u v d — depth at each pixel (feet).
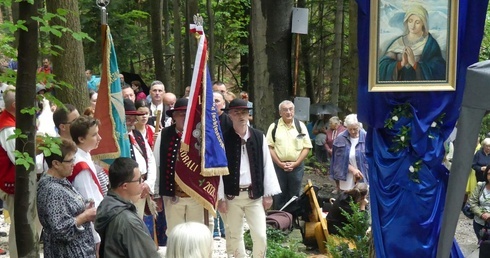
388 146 23.40
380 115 23.24
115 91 23.18
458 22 22.66
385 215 23.32
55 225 16.44
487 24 63.62
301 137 35.01
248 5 81.15
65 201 16.65
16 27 13.75
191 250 13.57
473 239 38.73
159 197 25.27
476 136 15.64
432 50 22.76
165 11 80.94
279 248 28.58
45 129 25.73
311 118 69.36
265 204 25.32
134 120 23.98
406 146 23.09
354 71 55.11
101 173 22.72
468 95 15.61
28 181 14.38
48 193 16.60
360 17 23.08
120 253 15.20
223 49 86.12
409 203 23.16
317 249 32.07
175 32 68.74
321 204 36.32
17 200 14.38
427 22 22.72
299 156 34.88
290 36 38.32
